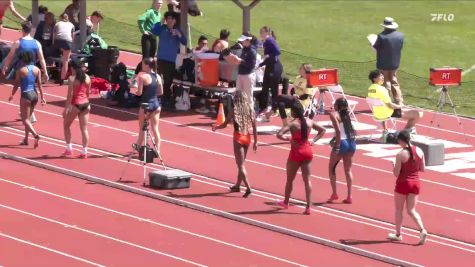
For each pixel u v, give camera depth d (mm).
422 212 40594
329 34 80688
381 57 54219
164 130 50906
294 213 39750
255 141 41469
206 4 91125
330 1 94625
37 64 59969
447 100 61125
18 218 38125
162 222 38281
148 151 42812
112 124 51812
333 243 36656
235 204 40469
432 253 36312
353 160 47188
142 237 36656
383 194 42531
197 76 54062
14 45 49844
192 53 54969
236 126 40969
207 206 40062
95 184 42500
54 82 60312
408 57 73375
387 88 54531
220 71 53906
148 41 56938
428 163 46875
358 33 81250
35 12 64812
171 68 54031
